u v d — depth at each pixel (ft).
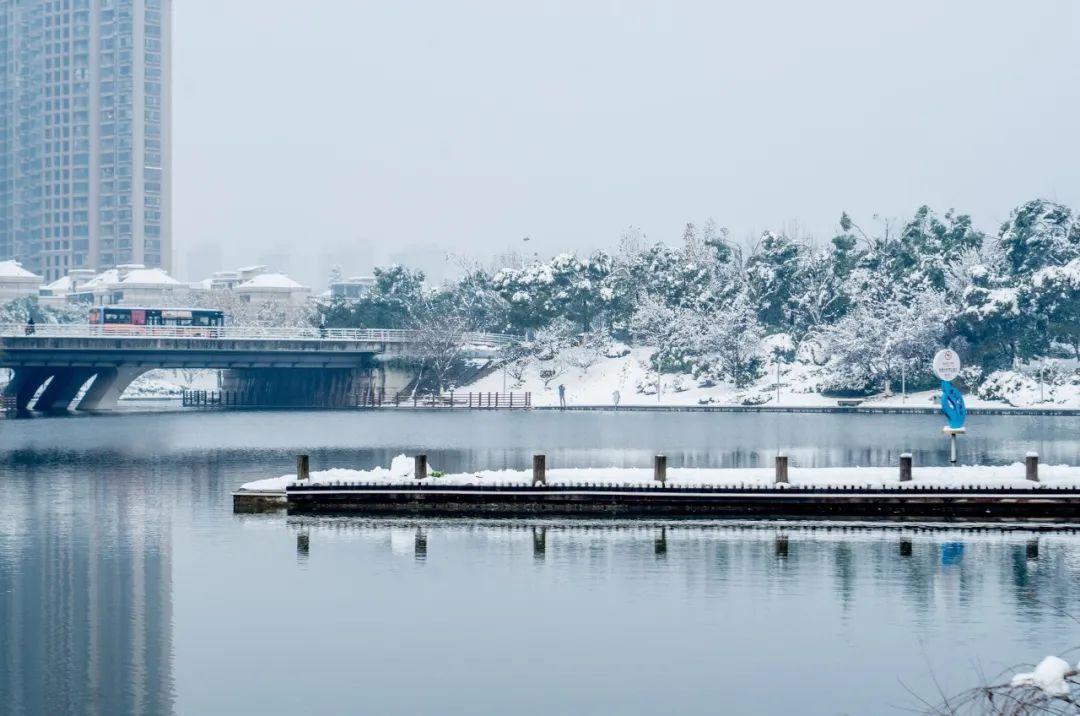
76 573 180.34
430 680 130.93
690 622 152.15
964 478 235.40
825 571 179.11
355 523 222.48
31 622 153.07
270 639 145.48
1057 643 142.10
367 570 181.06
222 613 157.17
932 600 161.79
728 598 163.63
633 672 133.28
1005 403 595.47
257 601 163.12
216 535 211.00
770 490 226.17
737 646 142.10
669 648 141.49
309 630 149.28
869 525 216.95
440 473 243.19
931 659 136.98
